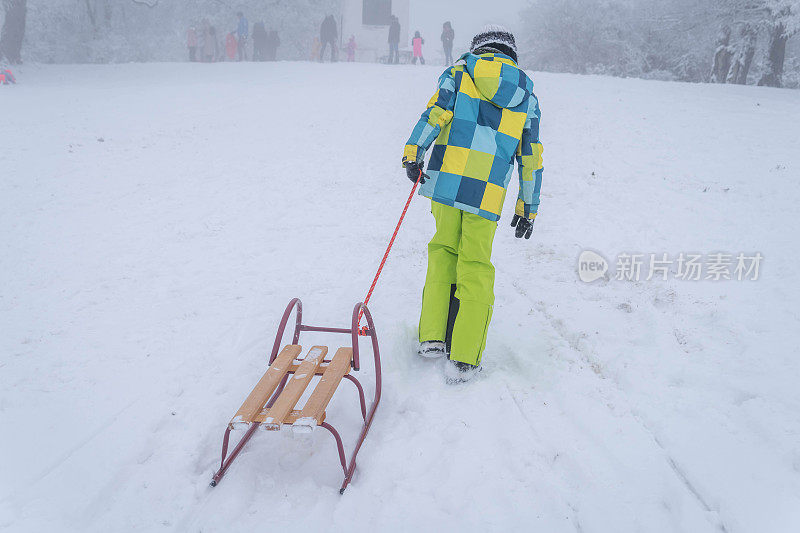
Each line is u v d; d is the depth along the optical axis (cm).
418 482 308
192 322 492
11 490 304
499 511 287
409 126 1305
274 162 1059
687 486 301
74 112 1462
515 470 313
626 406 364
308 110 1475
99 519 287
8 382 402
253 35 3180
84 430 352
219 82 1989
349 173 993
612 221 730
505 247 669
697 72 3775
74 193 870
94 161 1044
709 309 494
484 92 377
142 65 2678
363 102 1549
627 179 898
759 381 385
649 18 3788
